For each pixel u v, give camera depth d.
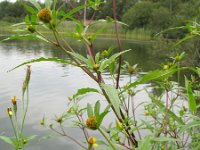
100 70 1.39
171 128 2.06
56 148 6.02
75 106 2.77
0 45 31.08
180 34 19.97
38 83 13.10
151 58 21.66
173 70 1.22
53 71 16.47
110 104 1.25
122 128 1.79
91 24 1.61
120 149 1.83
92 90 1.40
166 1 38.06
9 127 7.25
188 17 22.34
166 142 1.93
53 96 10.53
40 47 29.70
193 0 25.75
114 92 1.16
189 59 10.51
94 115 1.25
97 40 38.72
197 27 1.93
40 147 6.10
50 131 6.94
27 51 25.75
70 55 1.43
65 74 15.48
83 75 15.23
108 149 1.73
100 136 6.16
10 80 13.57
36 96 10.53
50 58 1.32
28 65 1.79
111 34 44.03
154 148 1.89
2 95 10.70
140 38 39.66
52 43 1.41
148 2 38.75
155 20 36.00
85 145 5.99
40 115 8.22
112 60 1.41
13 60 20.09
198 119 1.90
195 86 2.88
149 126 2.09
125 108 2.02
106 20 1.65
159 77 1.25
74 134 6.60
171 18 34.03
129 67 2.25
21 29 1.49
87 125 1.24
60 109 8.78
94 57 1.53
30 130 7.07
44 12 1.37
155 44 21.30
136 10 36.50
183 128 1.56
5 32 46.88
